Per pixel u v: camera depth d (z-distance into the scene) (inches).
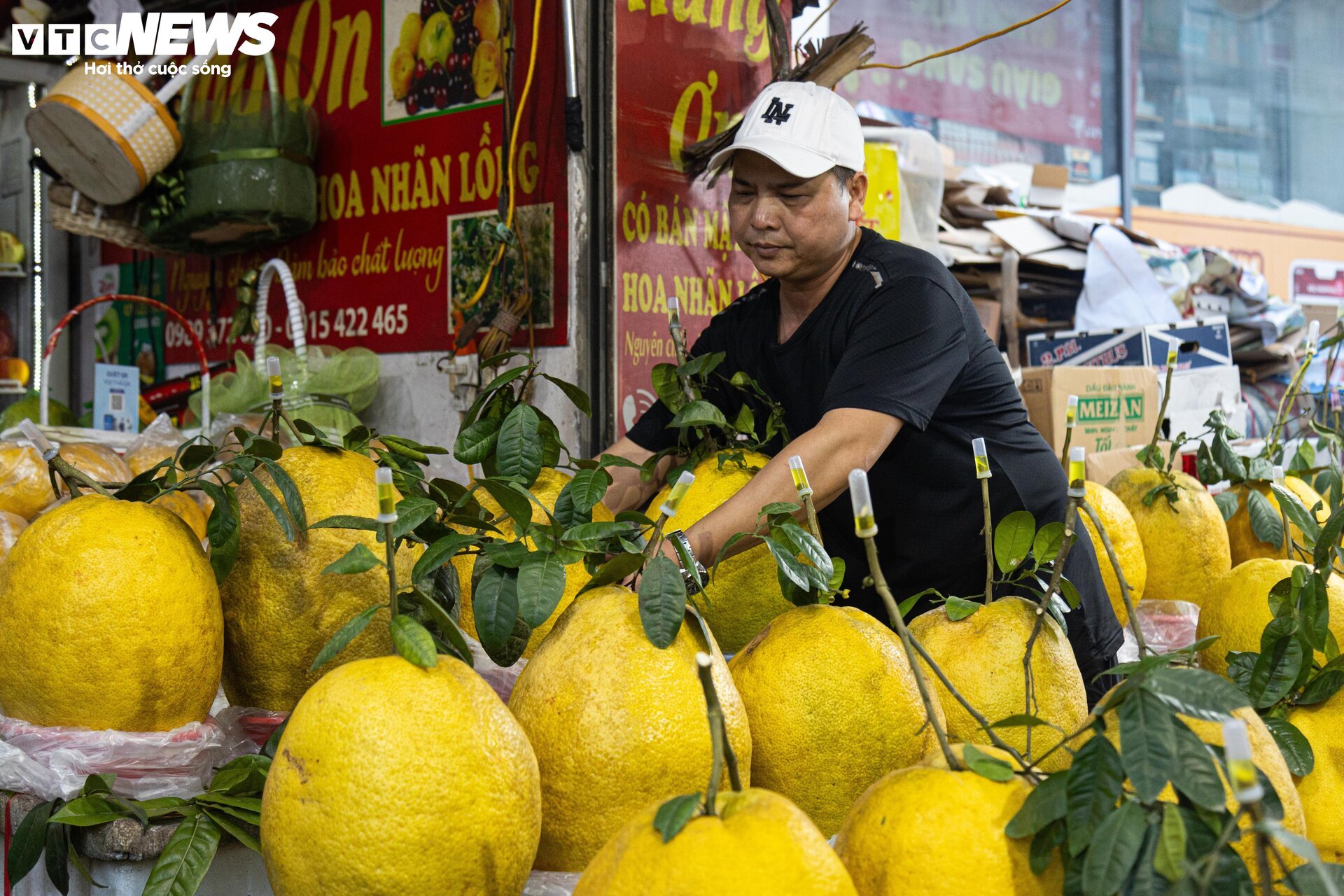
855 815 27.9
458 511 40.4
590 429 80.7
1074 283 142.8
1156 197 212.8
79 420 113.0
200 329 114.0
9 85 137.6
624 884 24.3
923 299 55.2
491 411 48.7
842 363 54.6
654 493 62.3
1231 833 22.1
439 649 36.1
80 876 36.3
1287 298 228.5
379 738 27.2
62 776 35.6
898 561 60.2
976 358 58.5
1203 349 102.6
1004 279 136.3
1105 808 25.0
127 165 90.5
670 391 54.2
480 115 86.4
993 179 148.9
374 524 33.9
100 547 36.2
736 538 37.0
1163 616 65.9
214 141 92.0
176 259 117.3
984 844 25.8
